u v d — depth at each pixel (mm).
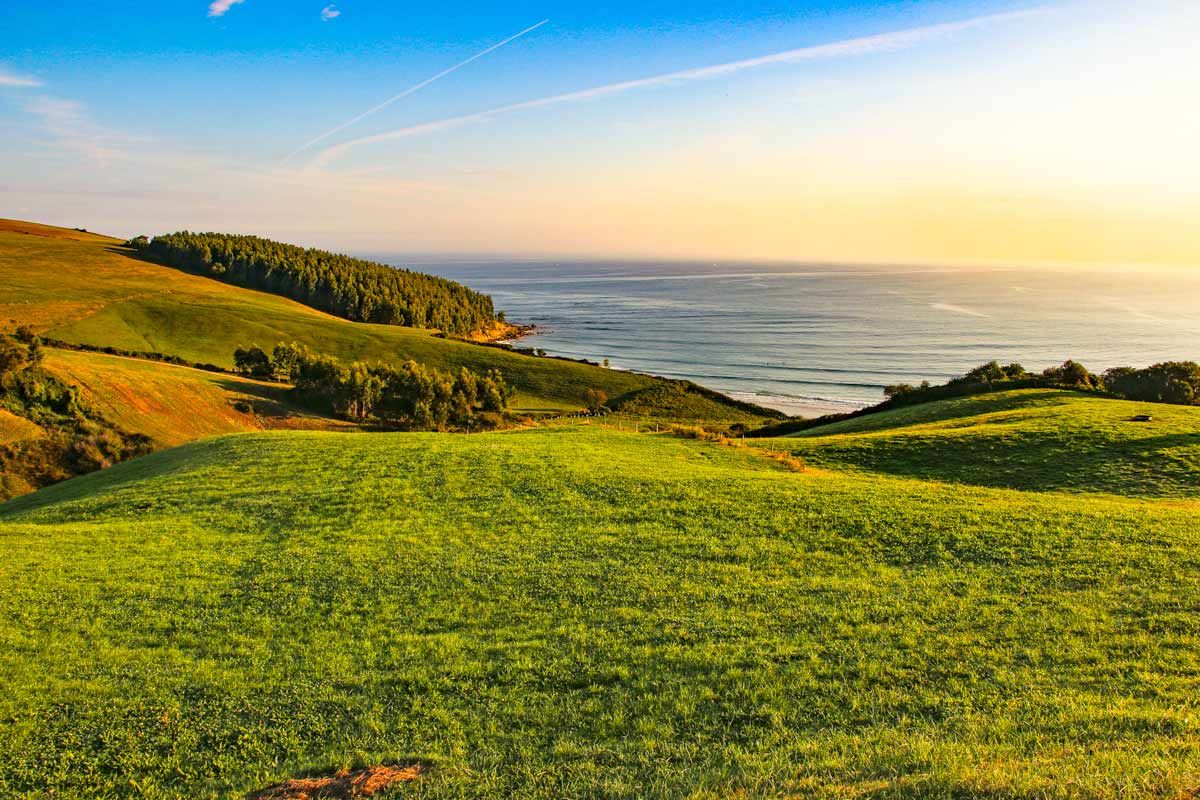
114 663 14453
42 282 139750
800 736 10562
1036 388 62625
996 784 7727
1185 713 10078
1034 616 14672
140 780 10664
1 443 55250
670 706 11867
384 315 194250
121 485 33906
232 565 20750
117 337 116562
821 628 14719
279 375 113625
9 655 14812
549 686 12906
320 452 36719
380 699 12656
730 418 119625
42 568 20469
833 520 22922
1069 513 22641
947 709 11039
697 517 23969
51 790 10422
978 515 22688
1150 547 18750
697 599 16844
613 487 28219
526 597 17469
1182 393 60531
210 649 15086
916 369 163375
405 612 16828
